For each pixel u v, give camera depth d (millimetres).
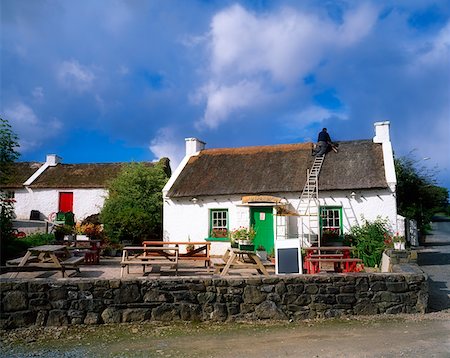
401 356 6238
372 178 16750
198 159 21641
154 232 20703
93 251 15102
